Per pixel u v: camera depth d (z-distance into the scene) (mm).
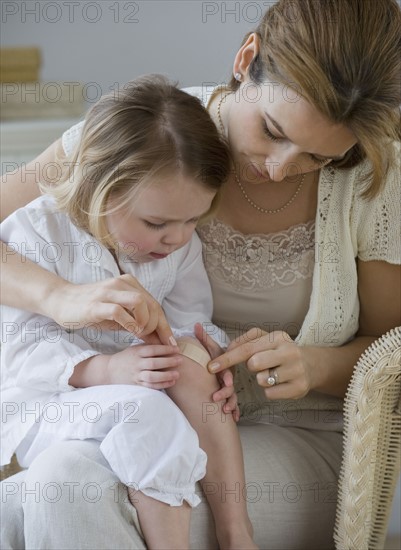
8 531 1145
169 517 1112
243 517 1223
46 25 2590
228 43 2512
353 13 1148
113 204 1246
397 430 1263
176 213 1241
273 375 1275
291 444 1365
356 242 1397
